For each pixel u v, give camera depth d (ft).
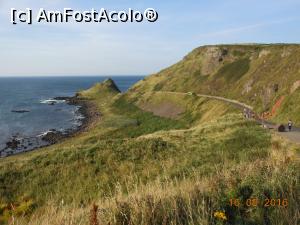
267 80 237.86
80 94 537.24
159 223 16.20
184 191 19.69
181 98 308.81
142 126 265.13
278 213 16.44
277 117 166.61
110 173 75.15
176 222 16.12
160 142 96.89
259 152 64.59
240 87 280.31
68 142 217.97
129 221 16.02
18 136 247.91
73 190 67.62
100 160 82.94
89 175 74.64
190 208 16.58
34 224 19.65
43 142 226.17
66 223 17.43
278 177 20.89
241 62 334.65
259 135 102.37
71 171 78.02
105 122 286.25
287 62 229.45
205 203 17.40
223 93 301.02
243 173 23.41
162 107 312.71
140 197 18.49
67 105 445.37
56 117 340.59
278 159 27.76
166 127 255.29
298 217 15.74
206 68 378.53
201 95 319.68
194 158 76.59
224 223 16.38
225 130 121.60
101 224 16.02
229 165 44.42
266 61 276.62
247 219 16.85
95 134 235.81
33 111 388.37
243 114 174.29
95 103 452.35
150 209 16.75
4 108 417.69
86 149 91.40
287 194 18.61
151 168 72.59
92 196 60.23
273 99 198.39
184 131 128.06
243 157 61.00
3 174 78.74
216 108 248.73
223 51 374.84
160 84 414.41
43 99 531.50
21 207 53.11
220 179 21.63
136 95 387.75
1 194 70.13
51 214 19.21
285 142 89.25
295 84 180.55
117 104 391.04
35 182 74.38
